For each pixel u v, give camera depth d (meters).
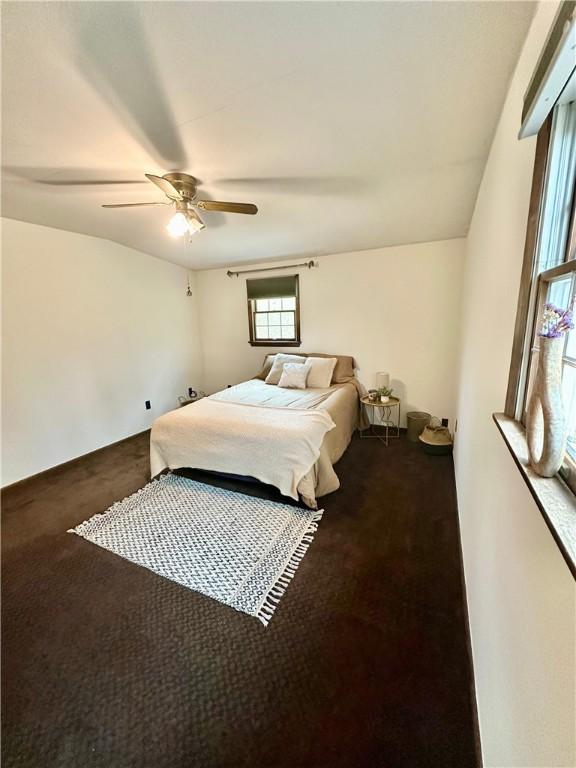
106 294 3.58
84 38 1.07
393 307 3.76
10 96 1.33
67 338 3.23
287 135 1.64
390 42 1.10
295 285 4.26
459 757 1.04
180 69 1.20
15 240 2.80
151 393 4.25
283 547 2.00
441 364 3.62
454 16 1.00
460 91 1.32
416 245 3.54
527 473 0.68
